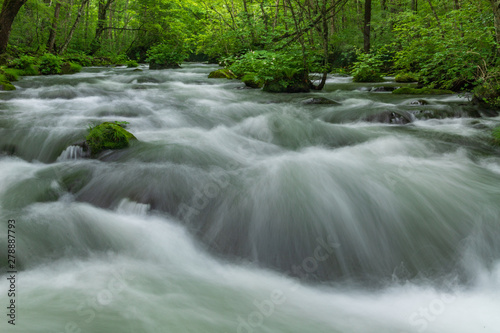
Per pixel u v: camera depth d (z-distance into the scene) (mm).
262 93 10281
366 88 11484
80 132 4969
